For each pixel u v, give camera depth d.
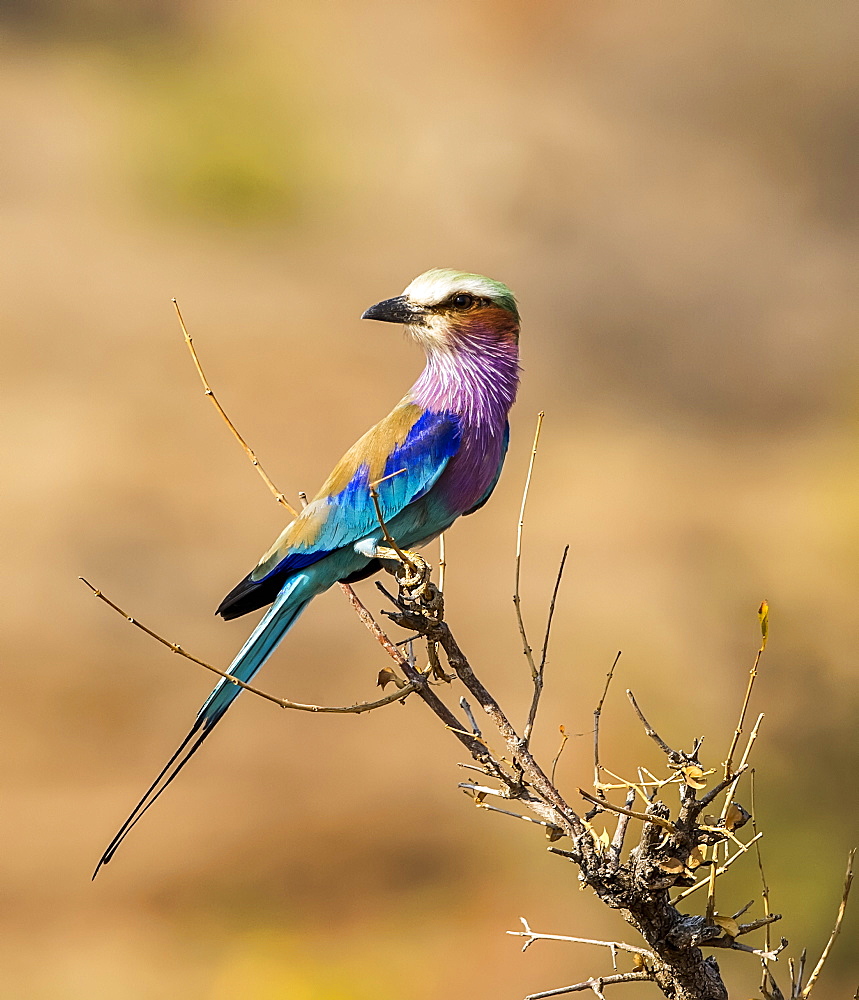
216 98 31.45
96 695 14.05
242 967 10.61
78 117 31.91
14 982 10.28
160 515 17.64
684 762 4.16
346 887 11.52
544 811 4.30
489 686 13.78
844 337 23.36
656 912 4.16
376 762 13.13
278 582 6.57
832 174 28.39
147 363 21.89
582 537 17.64
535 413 21.84
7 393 20.58
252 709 14.04
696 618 12.83
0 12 36.94
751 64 29.69
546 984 10.10
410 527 6.63
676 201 27.33
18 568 16.05
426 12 35.50
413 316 6.60
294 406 20.95
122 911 11.24
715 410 22.12
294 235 27.92
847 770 9.54
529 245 26.89
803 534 14.43
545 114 30.23
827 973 8.82
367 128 31.05
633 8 32.00
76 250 26.02
